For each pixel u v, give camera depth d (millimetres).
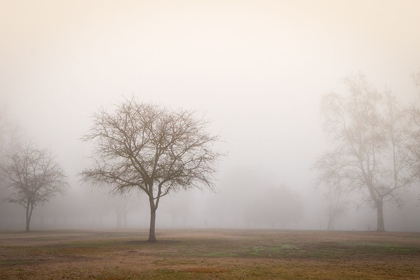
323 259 16438
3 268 13211
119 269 12914
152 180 26766
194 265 14148
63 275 11625
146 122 26484
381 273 11984
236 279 10789
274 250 20625
